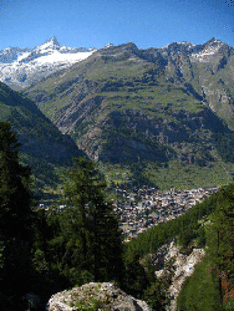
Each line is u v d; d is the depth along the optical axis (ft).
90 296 63.72
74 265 109.81
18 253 69.72
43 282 72.18
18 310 55.93
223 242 118.11
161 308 151.53
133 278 153.07
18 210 96.99
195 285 149.18
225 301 121.08
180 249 233.35
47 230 126.11
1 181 98.02
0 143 102.27
